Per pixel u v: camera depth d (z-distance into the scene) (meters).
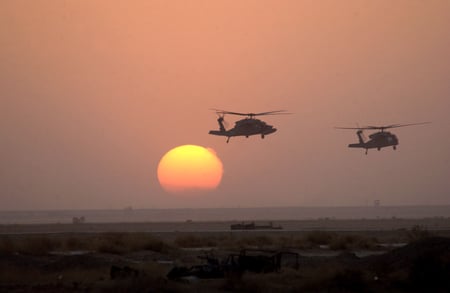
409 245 95.06
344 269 80.31
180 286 75.50
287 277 85.19
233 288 75.56
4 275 86.25
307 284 76.75
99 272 93.38
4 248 123.94
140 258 121.12
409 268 82.12
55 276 88.38
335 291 74.44
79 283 80.44
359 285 76.06
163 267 99.94
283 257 116.31
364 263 96.69
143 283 75.06
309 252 135.62
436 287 75.69
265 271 90.81
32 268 98.12
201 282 80.88
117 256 124.56
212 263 90.50
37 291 74.56
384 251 138.88
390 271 87.38
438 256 81.75
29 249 128.75
